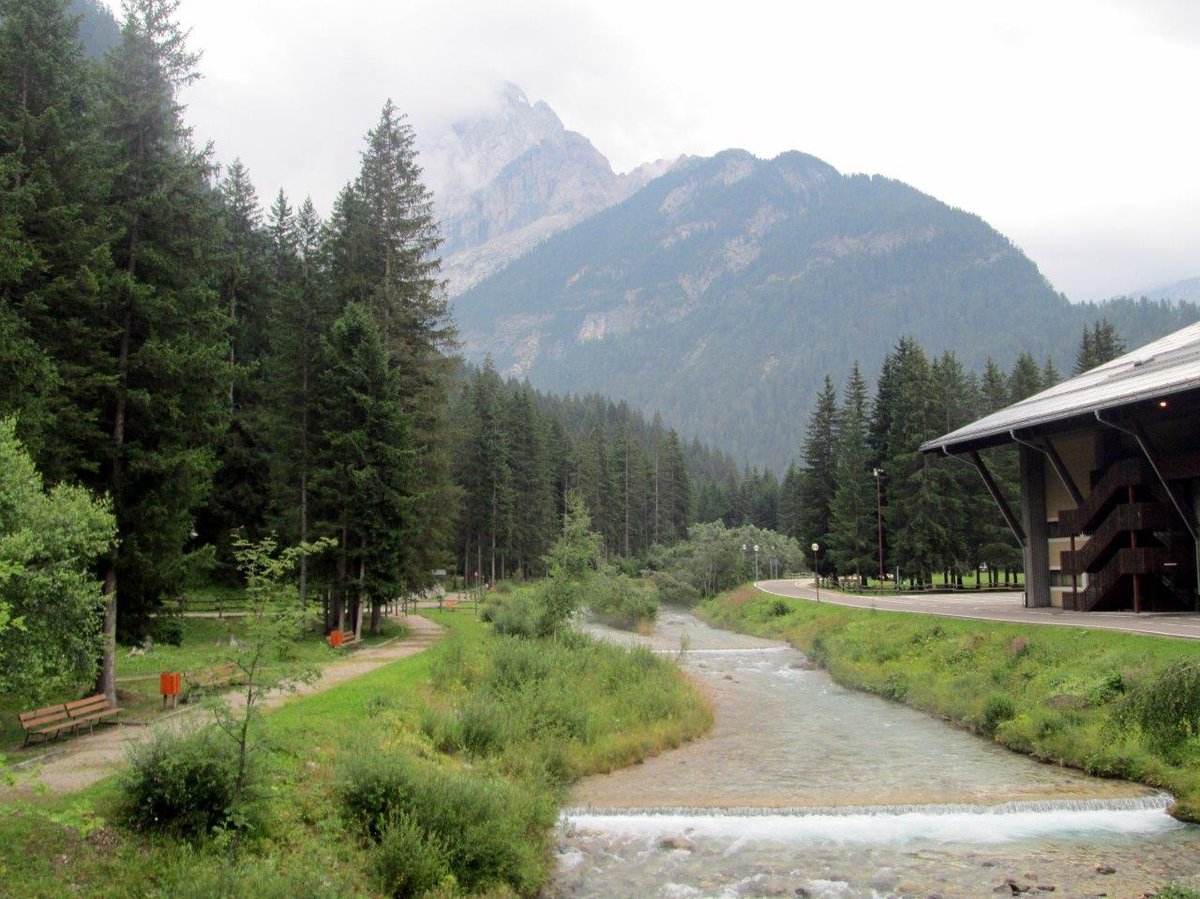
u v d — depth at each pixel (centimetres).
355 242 4197
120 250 2258
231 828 1166
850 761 2152
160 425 2233
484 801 1377
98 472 2195
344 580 3594
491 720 2044
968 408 8794
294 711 1895
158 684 2486
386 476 3666
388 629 4409
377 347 3675
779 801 1797
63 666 1586
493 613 4553
